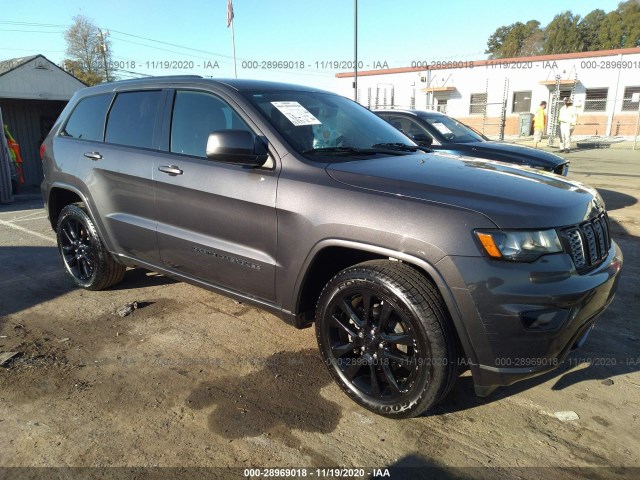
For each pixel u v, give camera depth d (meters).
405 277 2.49
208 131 3.39
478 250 2.32
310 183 2.82
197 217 3.35
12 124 15.66
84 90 4.55
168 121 3.64
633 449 2.48
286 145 3.01
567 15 52.59
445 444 2.52
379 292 2.56
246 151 2.89
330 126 3.42
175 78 3.73
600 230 2.76
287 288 2.96
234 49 23.59
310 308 3.09
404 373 2.75
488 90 27.25
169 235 3.54
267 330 3.78
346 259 3.03
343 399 2.90
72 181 4.27
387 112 7.55
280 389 3.00
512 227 2.33
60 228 4.56
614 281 2.70
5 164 10.02
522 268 2.31
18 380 3.06
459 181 2.68
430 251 2.40
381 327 2.62
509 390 3.02
